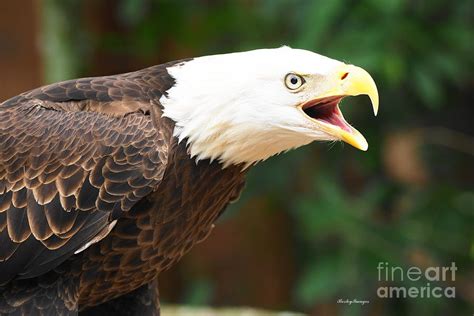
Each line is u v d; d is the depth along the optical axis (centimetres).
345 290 1357
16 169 701
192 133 717
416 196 1405
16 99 744
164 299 1606
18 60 1534
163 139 710
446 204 1384
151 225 720
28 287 702
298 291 1467
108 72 1591
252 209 1586
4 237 695
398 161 1453
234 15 1420
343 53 1262
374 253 1334
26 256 693
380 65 1251
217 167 733
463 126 1510
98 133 703
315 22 1255
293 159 1386
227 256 1605
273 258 1593
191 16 1465
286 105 719
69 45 1459
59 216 693
